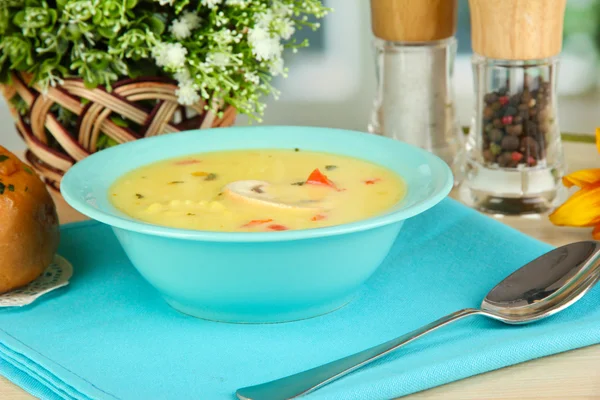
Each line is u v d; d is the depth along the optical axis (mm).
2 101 1189
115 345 730
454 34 955
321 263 722
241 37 897
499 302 751
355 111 1232
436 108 956
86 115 884
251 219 748
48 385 707
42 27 864
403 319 751
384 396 687
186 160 836
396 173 805
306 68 1248
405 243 838
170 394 687
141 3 885
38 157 918
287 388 680
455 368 699
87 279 801
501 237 837
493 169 898
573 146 1018
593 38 1291
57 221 804
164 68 869
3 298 769
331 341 731
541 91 883
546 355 724
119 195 781
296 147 852
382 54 955
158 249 721
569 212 848
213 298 736
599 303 760
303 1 925
